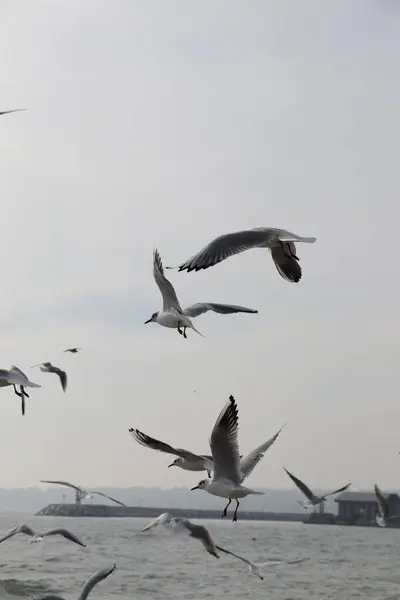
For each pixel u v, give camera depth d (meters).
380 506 39.97
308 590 46.38
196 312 21.39
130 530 118.75
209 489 18.09
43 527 131.75
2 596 40.84
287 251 17.38
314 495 32.03
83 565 55.97
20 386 21.11
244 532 136.88
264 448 19.16
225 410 18.19
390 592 47.12
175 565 56.78
